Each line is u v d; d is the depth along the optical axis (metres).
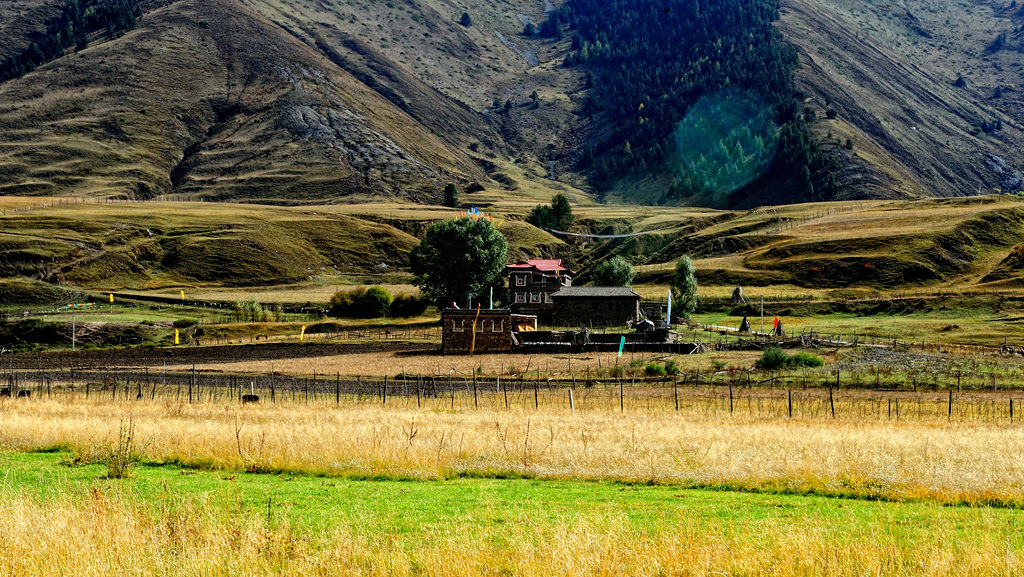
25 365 98.38
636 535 20.53
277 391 72.81
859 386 70.69
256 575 17.84
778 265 189.75
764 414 54.66
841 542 19.84
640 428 43.41
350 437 36.56
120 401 62.50
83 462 32.28
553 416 51.88
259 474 30.77
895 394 66.69
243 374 86.81
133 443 34.22
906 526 22.50
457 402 64.06
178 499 24.59
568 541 18.95
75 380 82.75
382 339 119.81
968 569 18.28
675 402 60.16
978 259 182.50
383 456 32.16
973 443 37.47
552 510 24.09
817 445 36.53
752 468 31.31
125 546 18.81
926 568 18.19
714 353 94.62
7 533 19.50
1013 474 30.64
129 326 135.00
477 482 29.45
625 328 128.00
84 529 19.73
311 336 126.44
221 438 35.84
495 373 85.75
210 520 20.61
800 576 18.03
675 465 32.03
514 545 19.30
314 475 30.58
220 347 113.31
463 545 19.08
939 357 88.38
